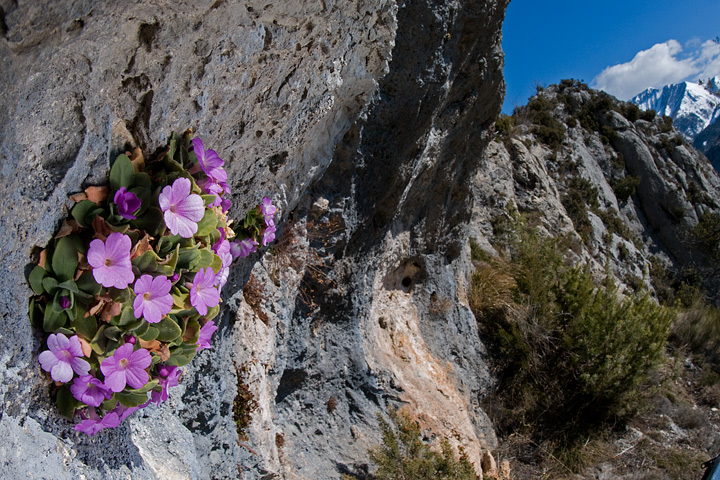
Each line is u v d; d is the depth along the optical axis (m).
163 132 1.50
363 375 4.49
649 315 7.44
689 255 18.83
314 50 1.93
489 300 7.48
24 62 1.02
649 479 6.65
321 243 3.90
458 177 5.78
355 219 4.06
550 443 6.68
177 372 1.64
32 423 1.25
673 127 21.88
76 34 1.08
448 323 6.30
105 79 1.24
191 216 1.40
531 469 6.27
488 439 6.18
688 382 10.23
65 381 1.23
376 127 3.82
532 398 6.95
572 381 7.29
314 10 1.67
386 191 4.20
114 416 1.40
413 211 5.33
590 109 20.27
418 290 6.07
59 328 1.24
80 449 1.40
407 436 4.23
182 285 1.50
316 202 3.68
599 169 18.34
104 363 1.28
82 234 1.29
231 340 2.96
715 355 10.99
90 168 1.29
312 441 4.09
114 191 1.32
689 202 19.33
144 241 1.33
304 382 4.12
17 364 1.21
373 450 4.15
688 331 11.52
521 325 7.30
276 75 1.82
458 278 6.79
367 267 4.50
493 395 6.73
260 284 3.40
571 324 7.52
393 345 5.33
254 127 1.98
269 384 3.62
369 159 3.89
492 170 11.85
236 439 2.88
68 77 1.14
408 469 3.94
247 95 1.77
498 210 11.12
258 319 3.43
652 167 19.47
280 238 3.54
